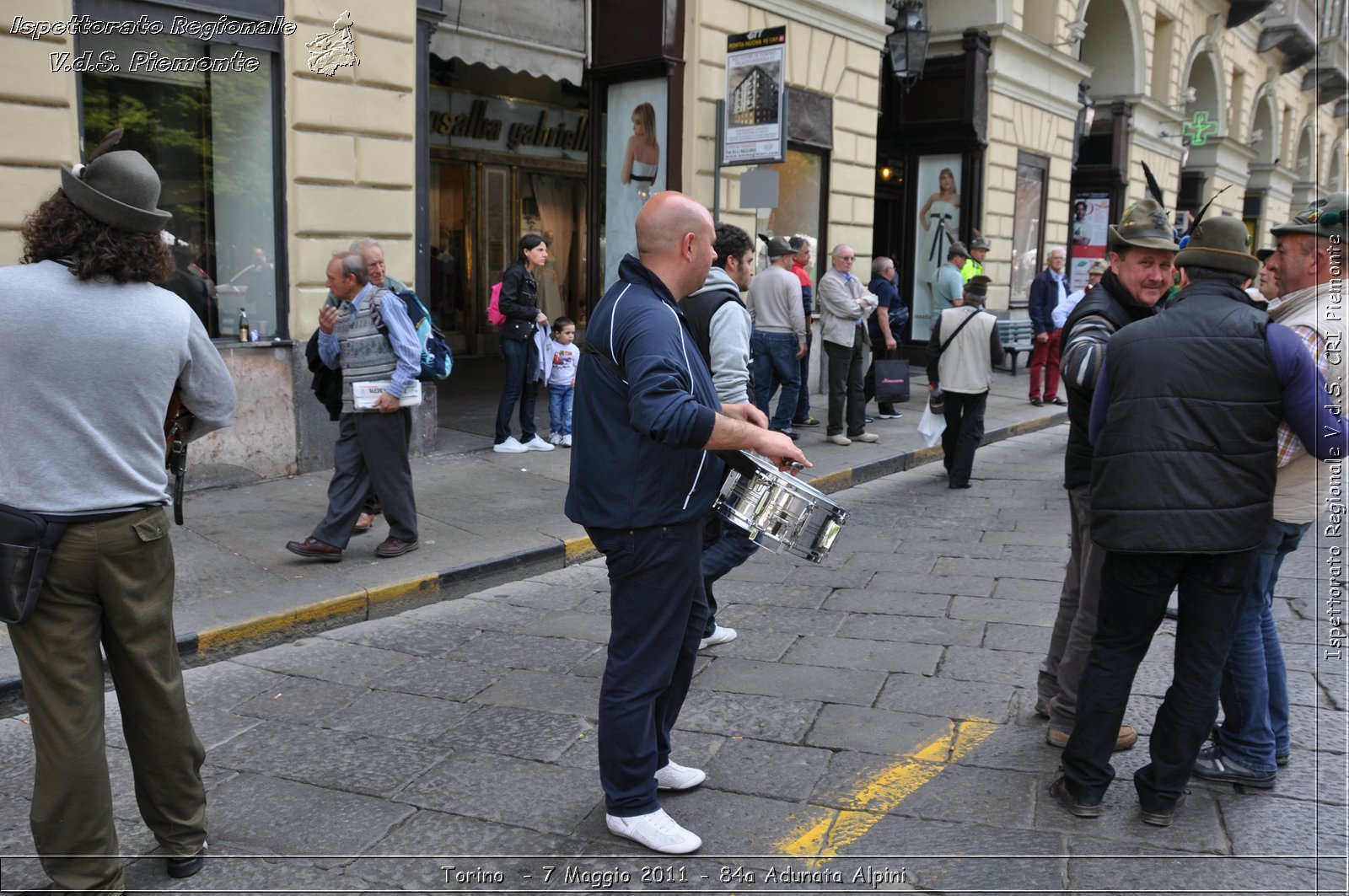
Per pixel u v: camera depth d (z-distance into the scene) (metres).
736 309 4.21
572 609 5.20
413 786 3.34
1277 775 3.40
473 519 6.39
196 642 4.37
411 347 5.22
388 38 7.37
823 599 5.32
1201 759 3.37
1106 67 20.44
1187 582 2.96
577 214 15.66
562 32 10.15
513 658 4.50
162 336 2.60
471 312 14.36
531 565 5.78
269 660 4.46
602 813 3.18
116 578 2.59
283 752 3.59
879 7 12.36
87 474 2.51
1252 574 2.92
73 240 2.49
